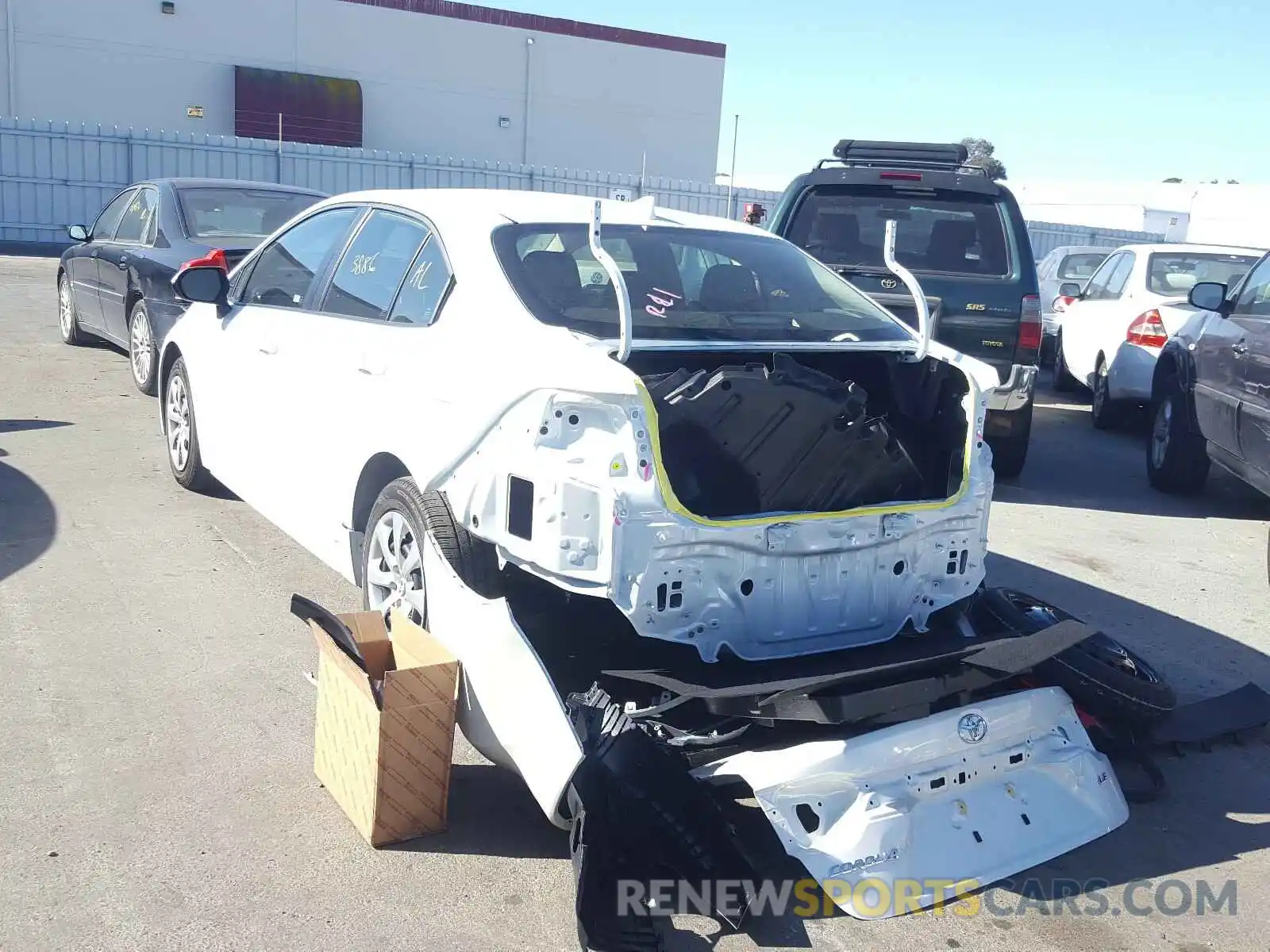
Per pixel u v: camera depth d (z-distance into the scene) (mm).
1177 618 5719
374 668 3760
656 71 39344
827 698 3195
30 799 3498
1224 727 4203
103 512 6258
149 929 2941
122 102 31797
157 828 3391
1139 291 10875
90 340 11422
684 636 3369
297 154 25094
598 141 39031
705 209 29141
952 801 3365
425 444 3846
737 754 3336
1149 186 39938
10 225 23266
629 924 2953
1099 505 8078
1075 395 13375
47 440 7707
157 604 5055
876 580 3697
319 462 4699
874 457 3811
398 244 4570
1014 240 7621
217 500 6598
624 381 3236
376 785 3301
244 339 5527
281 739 3967
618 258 4168
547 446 3379
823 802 3211
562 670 3715
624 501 3217
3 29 30000
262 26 33219
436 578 3658
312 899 3113
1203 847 3654
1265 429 6727
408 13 35250
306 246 5301
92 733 3918
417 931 3004
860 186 7891
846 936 3100
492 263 3967
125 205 10258
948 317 7535
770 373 3650
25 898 3029
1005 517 7570
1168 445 8406
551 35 37438
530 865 3338
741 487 3643
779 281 4453
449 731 3393
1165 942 3154
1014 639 3594
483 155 37312
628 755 3033
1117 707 3887
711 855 3057
